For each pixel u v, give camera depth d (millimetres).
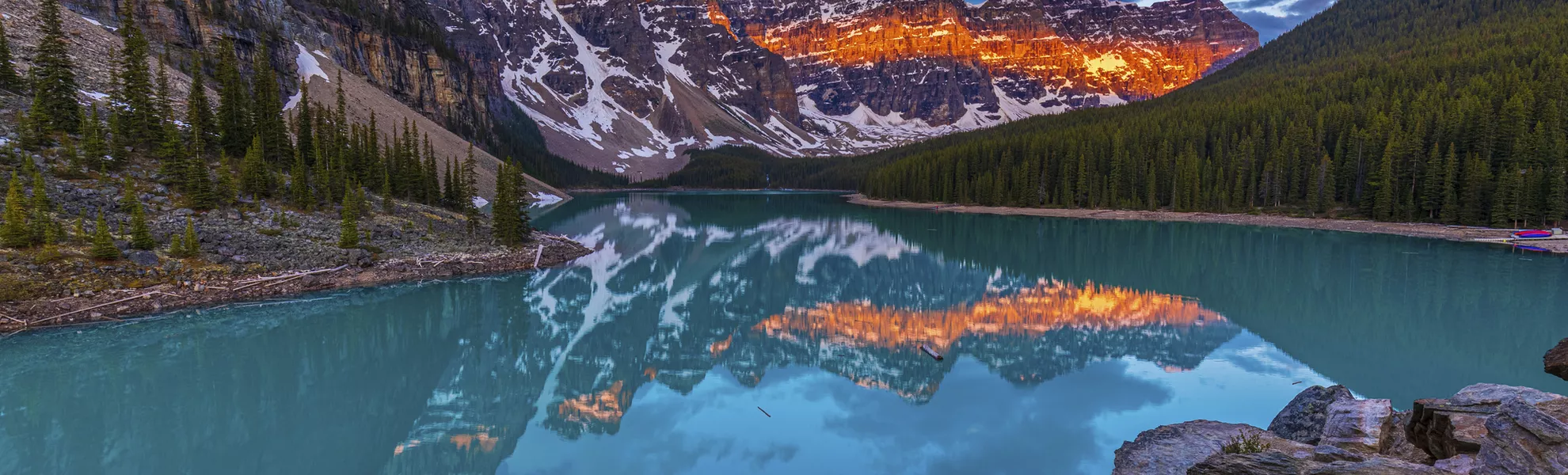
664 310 42281
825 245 76750
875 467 19656
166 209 42250
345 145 63156
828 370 29359
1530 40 138375
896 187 167000
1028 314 40469
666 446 21359
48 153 43562
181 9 105500
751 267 60438
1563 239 68125
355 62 157500
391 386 26984
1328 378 26906
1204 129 123188
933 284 51375
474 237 55531
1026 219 111188
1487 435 9664
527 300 42469
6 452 19891
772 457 20406
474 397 26062
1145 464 14758
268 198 48500
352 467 19734
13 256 33062
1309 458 11586
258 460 20031
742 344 34156
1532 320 36719
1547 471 8609
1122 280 51875
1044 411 23797
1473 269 53375
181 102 69562
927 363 30094
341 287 41656
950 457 20141
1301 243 73312
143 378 26531
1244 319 38188
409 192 63406
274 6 134750
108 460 19609
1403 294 44469
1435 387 25812
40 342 29781
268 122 57469
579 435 22203
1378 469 9875
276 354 30172
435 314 38031
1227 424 16812
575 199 177000
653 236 83688
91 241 36312
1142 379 27250
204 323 33750
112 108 49406
